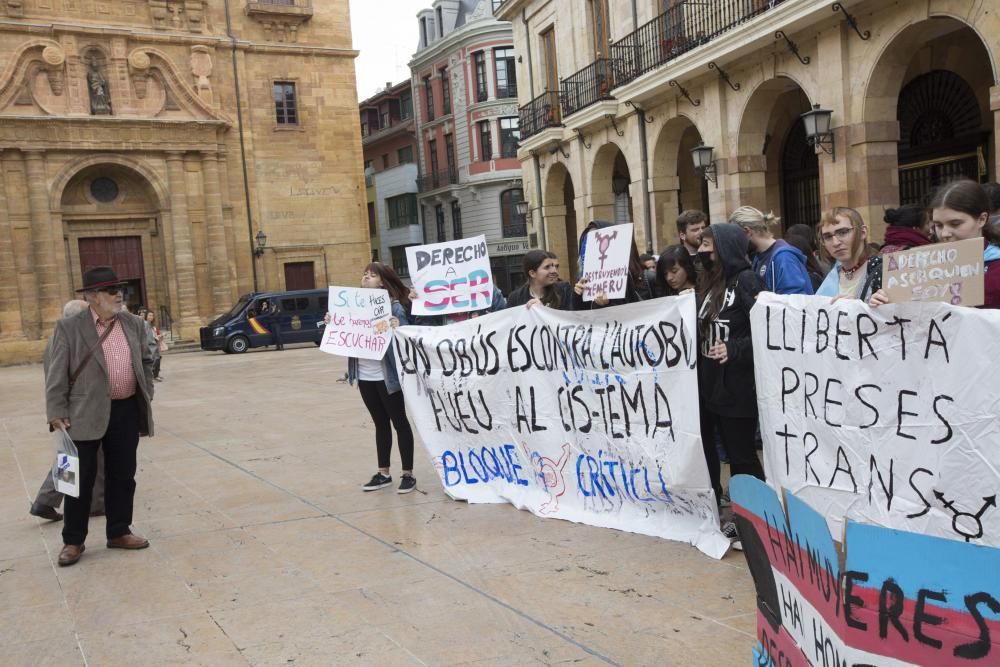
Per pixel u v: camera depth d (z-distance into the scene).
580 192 22.78
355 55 36.94
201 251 33.75
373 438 9.84
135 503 7.23
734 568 4.68
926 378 3.14
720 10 16.12
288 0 35.50
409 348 6.75
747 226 5.41
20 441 11.45
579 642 3.90
